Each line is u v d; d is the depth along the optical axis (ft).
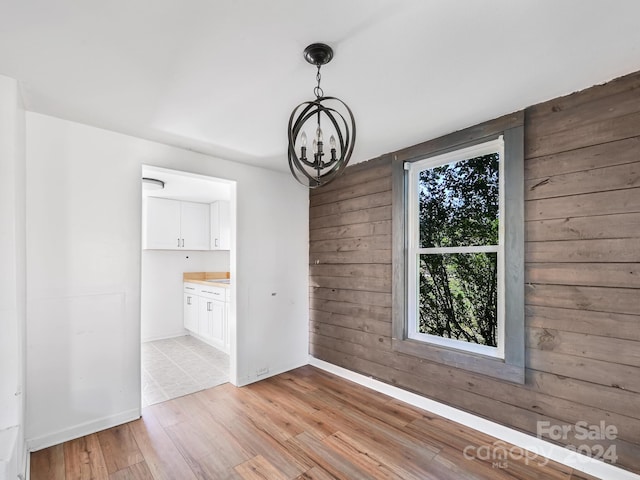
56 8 3.96
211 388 9.86
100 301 7.56
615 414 5.61
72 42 4.64
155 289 15.74
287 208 11.71
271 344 11.03
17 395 5.26
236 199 10.34
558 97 6.32
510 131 6.91
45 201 6.93
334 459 6.43
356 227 10.48
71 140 7.29
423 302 8.93
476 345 7.79
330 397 9.22
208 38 4.57
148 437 7.18
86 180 7.47
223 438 7.15
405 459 6.42
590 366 5.89
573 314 6.08
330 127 7.67
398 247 9.05
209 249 16.92
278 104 6.57
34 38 4.52
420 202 9.11
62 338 7.04
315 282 12.02
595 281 5.85
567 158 6.21
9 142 5.41
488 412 7.26
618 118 5.67
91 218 7.52
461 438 7.13
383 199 9.67
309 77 5.60
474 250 7.85
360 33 4.47
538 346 6.50
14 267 5.33
